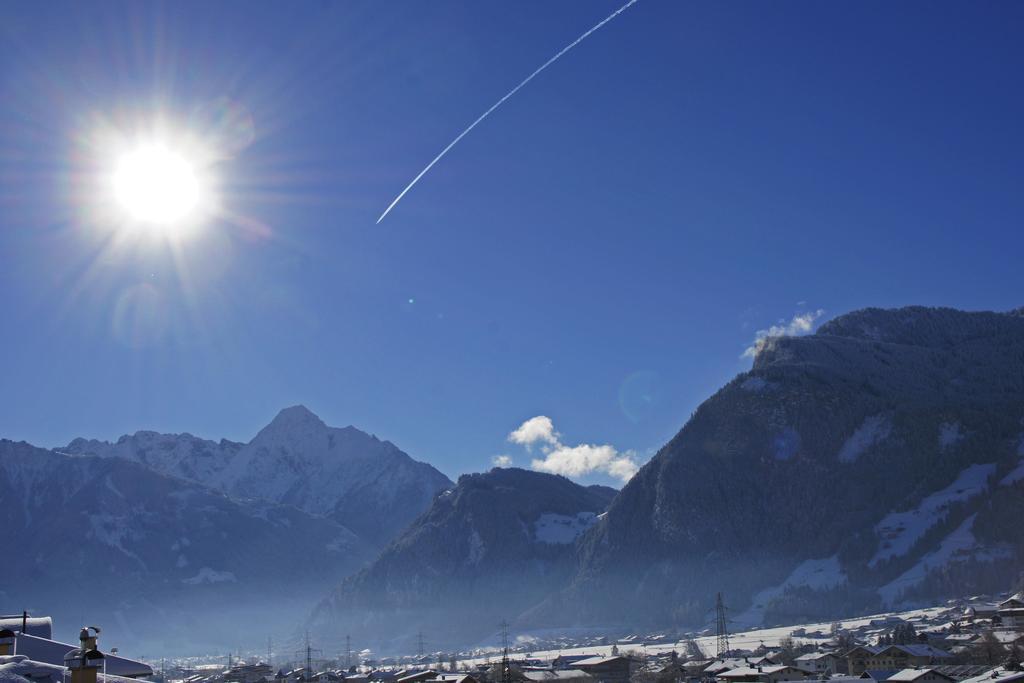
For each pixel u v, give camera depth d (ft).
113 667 289.12
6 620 332.60
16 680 178.09
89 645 184.03
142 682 222.07
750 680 611.88
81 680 175.42
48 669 193.06
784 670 625.82
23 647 270.26
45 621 333.62
